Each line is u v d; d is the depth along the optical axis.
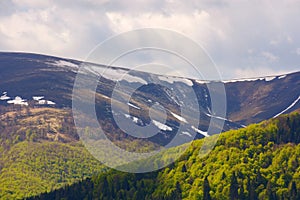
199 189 161.00
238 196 161.75
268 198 162.12
